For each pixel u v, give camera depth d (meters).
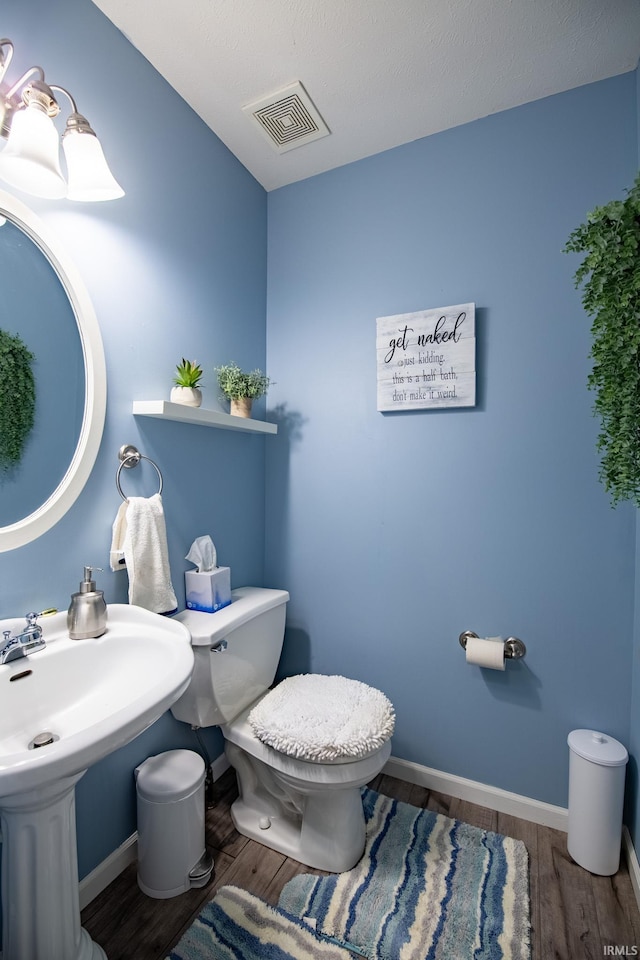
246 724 1.38
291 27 1.19
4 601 0.94
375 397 1.70
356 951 1.02
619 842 1.23
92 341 1.12
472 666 1.53
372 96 1.42
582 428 1.38
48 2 1.01
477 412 1.52
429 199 1.59
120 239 1.21
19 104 0.91
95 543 1.14
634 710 1.29
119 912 1.11
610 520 1.35
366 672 1.73
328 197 1.80
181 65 1.32
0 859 0.84
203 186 1.54
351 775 1.14
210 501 1.60
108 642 0.99
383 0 1.11
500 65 1.29
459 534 1.56
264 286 1.93
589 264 0.82
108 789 1.18
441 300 1.57
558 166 1.40
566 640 1.40
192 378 1.36
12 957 0.81
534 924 1.09
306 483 1.85
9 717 0.81
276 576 1.93
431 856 1.28
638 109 1.27
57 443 1.05
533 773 1.45
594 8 1.12
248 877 1.21
